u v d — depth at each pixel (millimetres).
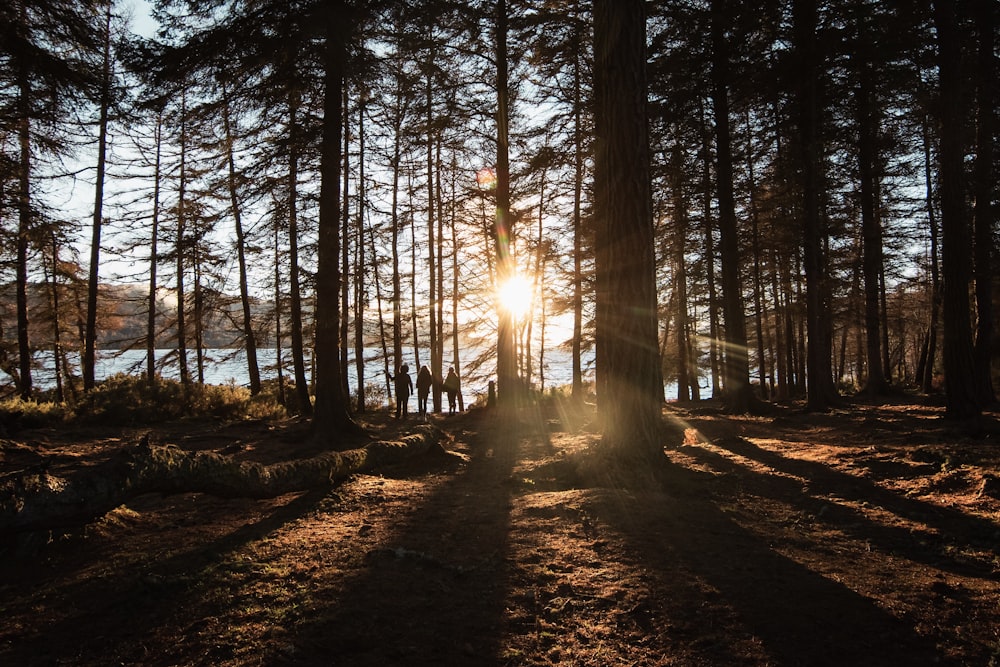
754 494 6355
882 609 3449
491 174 17609
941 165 11102
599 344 10188
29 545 4664
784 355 32875
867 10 13203
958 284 10805
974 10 12680
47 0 10109
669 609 3535
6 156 12031
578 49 15023
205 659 3059
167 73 9648
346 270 17062
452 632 3312
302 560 4492
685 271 24000
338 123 11211
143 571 4355
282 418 17000
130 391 14719
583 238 19344
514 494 6762
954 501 5672
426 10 11039
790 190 17484
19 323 17359
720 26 14570
